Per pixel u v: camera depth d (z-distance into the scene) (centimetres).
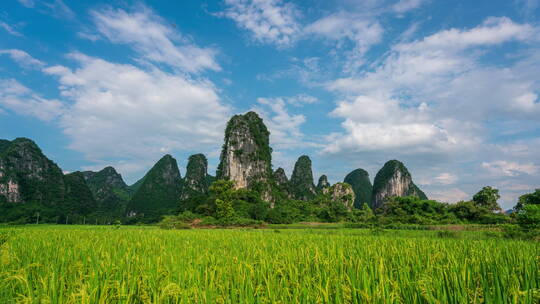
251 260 758
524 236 2080
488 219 6009
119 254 803
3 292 420
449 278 475
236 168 10844
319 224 6550
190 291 429
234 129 11444
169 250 949
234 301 419
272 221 7306
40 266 589
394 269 574
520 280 461
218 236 1911
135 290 461
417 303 391
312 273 591
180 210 9056
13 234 1658
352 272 486
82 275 505
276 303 400
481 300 377
